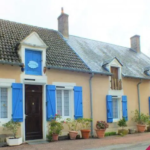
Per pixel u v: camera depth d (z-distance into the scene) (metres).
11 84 9.20
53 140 9.54
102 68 12.53
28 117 9.68
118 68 13.20
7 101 9.19
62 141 9.59
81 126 10.95
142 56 18.56
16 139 8.52
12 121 8.77
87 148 8.26
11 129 8.69
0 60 8.88
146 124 13.59
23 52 9.66
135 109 13.62
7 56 9.40
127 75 13.26
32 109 9.84
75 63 11.43
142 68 15.66
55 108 10.16
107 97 12.19
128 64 15.37
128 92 13.47
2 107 9.05
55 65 10.40
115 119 12.56
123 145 8.95
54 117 9.97
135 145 8.96
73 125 10.49
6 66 9.23
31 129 9.71
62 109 10.62
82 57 12.95
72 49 12.98
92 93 11.66
